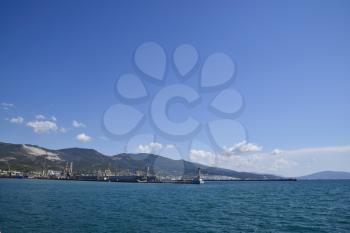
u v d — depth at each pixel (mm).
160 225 46250
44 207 67750
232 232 41375
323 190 175625
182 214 59812
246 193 145875
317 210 67938
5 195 103500
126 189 180000
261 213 62250
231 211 65875
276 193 144125
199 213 61812
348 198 106875
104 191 149500
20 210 61125
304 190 177875
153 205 79438
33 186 182875
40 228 41562
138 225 45750
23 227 42188
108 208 69000
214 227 45094
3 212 57562
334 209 70062
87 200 91312
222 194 137375
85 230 40812
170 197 113625
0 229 40656
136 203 85125
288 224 48188
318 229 44031
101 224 45844
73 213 58094
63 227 42625
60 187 180250
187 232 41094
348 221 51375
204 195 129125
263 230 43062
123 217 54062
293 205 80750
